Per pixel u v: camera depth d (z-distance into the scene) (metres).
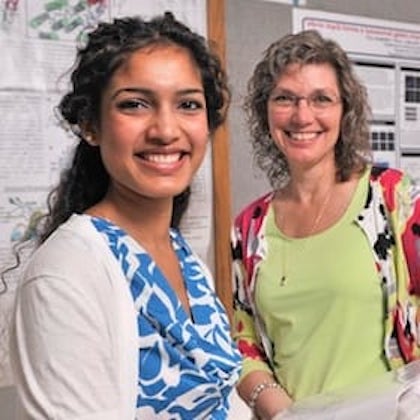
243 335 1.38
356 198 1.28
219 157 1.61
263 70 1.35
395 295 1.21
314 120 1.29
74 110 0.77
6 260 1.35
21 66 1.35
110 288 0.68
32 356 0.64
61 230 0.71
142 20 0.79
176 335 0.72
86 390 0.64
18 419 0.68
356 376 1.22
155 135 0.72
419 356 1.24
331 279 1.24
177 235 0.89
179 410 0.73
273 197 1.40
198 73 0.77
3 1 1.32
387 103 1.92
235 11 1.64
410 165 1.98
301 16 1.75
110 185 0.78
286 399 1.27
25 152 1.37
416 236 1.20
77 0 1.41
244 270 1.38
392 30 1.93
